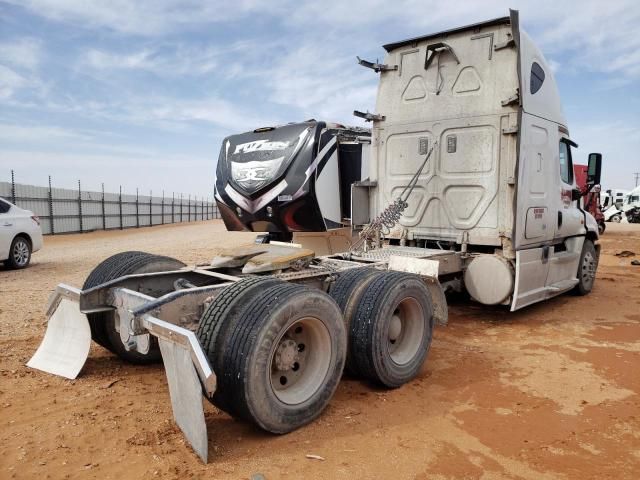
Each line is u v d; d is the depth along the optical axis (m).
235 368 3.30
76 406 3.98
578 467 3.20
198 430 3.16
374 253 6.37
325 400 3.81
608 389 4.50
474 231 6.74
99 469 3.07
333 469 3.12
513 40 6.30
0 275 10.80
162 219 46.84
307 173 8.71
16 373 4.64
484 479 3.04
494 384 4.61
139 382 4.55
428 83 7.11
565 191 7.78
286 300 3.48
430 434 3.62
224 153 10.12
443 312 5.38
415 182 7.23
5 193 27.27
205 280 5.11
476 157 6.69
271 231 9.61
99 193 35.47
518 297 6.49
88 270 11.74
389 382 4.41
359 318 4.30
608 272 11.78
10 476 2.98
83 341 4.64
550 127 7.14
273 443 3.44
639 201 38.47
